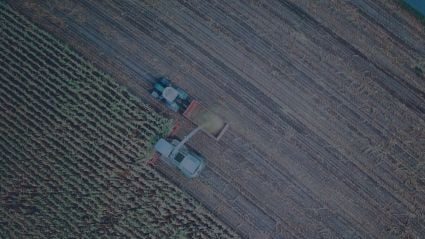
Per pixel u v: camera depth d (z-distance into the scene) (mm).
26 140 21422
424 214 21344
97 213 21344
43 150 21453
